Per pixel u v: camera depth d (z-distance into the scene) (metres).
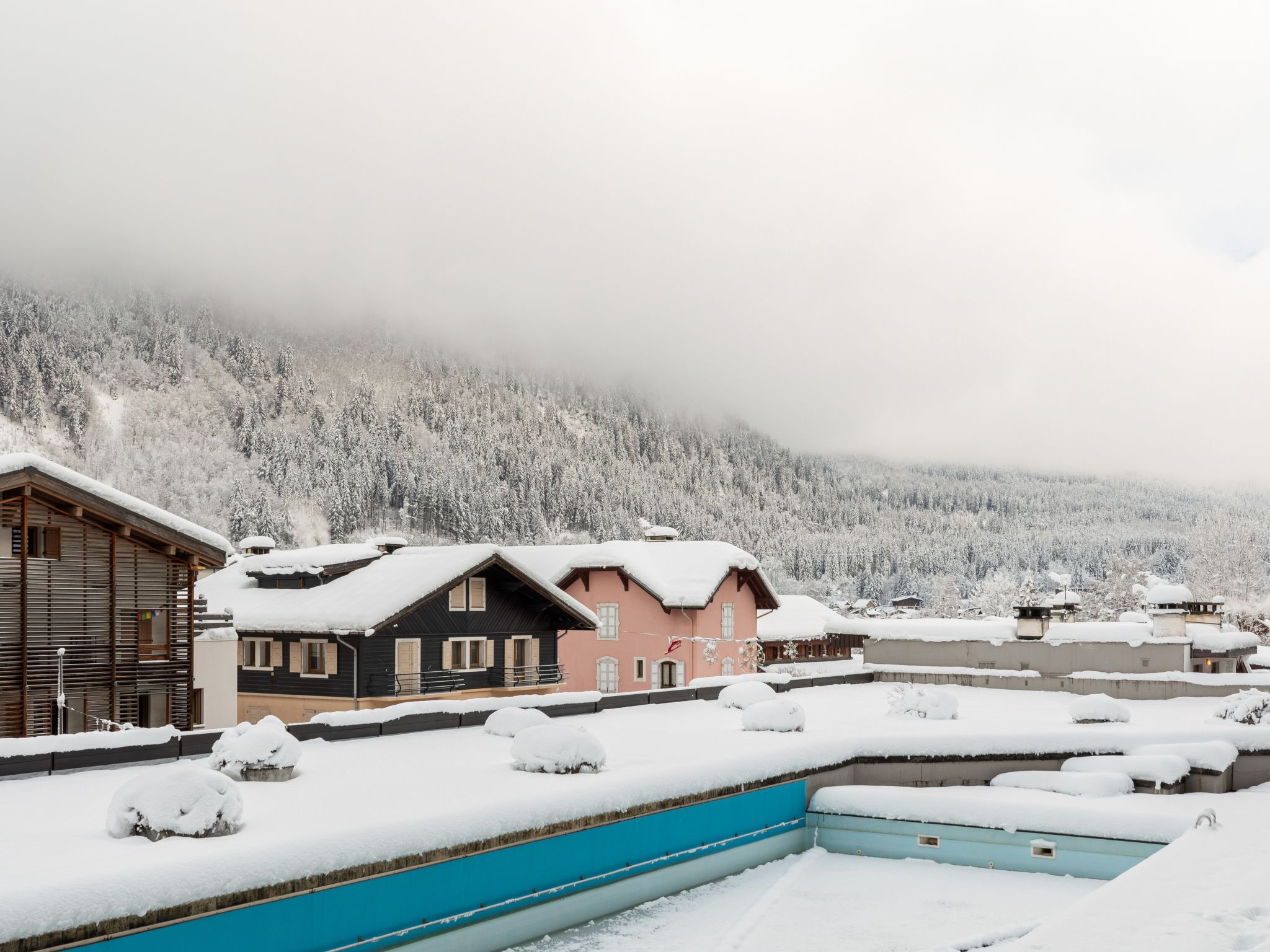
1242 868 14.19
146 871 11.73
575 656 52.59
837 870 21.09
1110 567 113.06
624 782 18.19
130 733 19.20
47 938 10.70
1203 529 95.44
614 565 51.09
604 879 17.66
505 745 22.52
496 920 15.72
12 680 25.89
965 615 127.19
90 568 27.84
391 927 14.19
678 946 16.20
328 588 39.16
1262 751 24.22
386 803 15.82
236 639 33.47
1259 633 72.88
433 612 38.25
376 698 36.09
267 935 12.73
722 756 21.25
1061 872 20.56
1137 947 10.56
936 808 21.72
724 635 51.75
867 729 26.27
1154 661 36.53
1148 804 21.22
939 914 18.05
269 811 15.18
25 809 15.22
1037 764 24.31
